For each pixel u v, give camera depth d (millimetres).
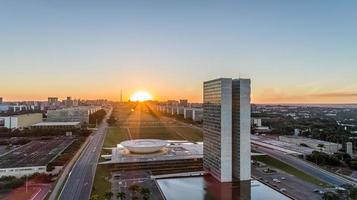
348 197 132750
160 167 188250
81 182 155125
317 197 135000
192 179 162500
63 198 131500
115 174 171625
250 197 134625
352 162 197000
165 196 135125
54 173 171750
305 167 192375
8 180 155000
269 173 178750
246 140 159250
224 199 131750
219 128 159000
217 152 161375
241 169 158750
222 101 157250
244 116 158500
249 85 159500
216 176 162375
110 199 128375
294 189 146625
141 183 155125
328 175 174375
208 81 174250
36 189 145750
